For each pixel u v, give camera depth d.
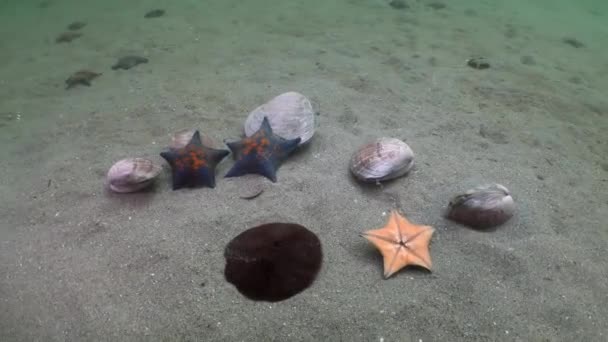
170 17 1.24
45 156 0.64
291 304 0.40
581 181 0.58
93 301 0.41
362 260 0.45
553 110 0.77
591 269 0.45
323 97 0.78
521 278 0.44
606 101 0.83
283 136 0.60
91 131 0.70
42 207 0.54
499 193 0.49
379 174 0.54
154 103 0.77
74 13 1.32
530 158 0.63
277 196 0.53
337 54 0.98
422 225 0.47
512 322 0.40
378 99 0.78
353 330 0.39
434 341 0.38
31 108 0.79
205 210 0.52
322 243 0.47
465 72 0.91
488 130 0.69
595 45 1.19
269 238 0.45
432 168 0.59
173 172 0.54
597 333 0.39
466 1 1.51
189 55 0.98
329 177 0.57
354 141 0.65
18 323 0.40
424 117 0.72
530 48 1.10
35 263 0.46
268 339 0.38
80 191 0.56
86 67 0.95
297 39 1.07
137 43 1.06
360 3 1.37
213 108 0.75
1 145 0.67
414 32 1.14
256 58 0.96
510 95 0.81
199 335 0.38
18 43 1.12
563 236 0.49
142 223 0.50
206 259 0.45
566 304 0.42
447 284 0.43
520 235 0.49
